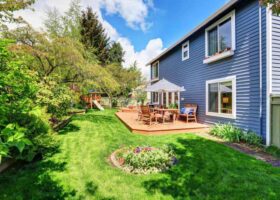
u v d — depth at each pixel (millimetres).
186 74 11250
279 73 6066
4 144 1651
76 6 18578
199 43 9828
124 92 24344
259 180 3588
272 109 5887
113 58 29438
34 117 4395
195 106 10039
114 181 3572
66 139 6766
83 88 11297
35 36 8719
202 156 4922
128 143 6258
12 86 2568
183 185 3430
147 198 3033
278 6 3113
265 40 6051
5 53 2480
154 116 9445
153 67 18219
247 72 6781
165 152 4906
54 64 9930
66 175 3797
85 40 25109
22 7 5473
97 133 7867
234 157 4855
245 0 6816
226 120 7848
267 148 5559
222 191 3223
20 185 3406
